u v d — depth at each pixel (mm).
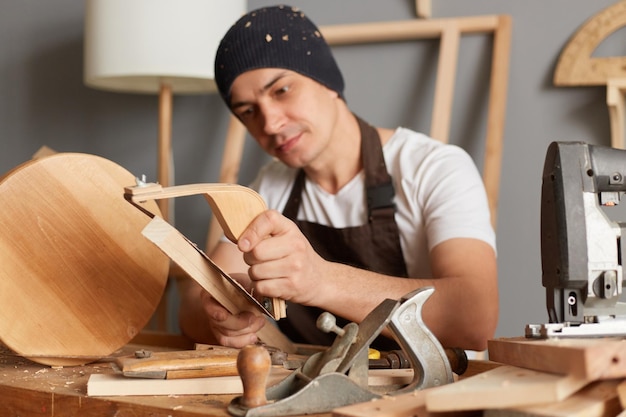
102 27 2113
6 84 2877
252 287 1117
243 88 1543
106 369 1158
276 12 1561
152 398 930
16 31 2859
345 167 1690
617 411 762
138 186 945
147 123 2676
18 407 1013
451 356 1021
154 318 2525
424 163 1609
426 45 2227
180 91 2389
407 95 2256
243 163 2480
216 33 2123
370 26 2238
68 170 1169
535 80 2102
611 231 967
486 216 1539
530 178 2109
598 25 2000
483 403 719
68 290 1176
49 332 1162
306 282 1129
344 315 1236
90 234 1191
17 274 1133
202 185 1007
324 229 1700
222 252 1745
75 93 2775
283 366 1086
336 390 848
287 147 1582
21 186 1130
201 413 843
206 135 2562
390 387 948
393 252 1643
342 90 1668
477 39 2170
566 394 720
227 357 1003
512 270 2129
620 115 1942
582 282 956
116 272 1217
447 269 1426
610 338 917
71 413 956
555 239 971
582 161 971
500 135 2055
